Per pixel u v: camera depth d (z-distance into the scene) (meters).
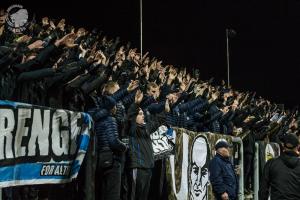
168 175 7.38
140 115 6.86
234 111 10.47
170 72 10.79
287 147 6.91
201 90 10.34
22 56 5.68
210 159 8.54
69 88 5.95
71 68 5.89
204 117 9.32
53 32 8.63
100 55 8.53
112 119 6.19
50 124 5.34
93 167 5.95
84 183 5.88
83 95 6.22
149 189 7.61
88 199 5.84
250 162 9.95
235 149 9.27
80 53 8.41
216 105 10.17
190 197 7.91
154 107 7.34
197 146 8.17
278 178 6.86
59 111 5.45
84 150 5.79
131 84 7.17
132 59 10.34
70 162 5.61
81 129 5.75
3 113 4.80
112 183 6.12
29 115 5.08
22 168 5.00
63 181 5.54
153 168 7.57
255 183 9.88
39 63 5.58
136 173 6.73
